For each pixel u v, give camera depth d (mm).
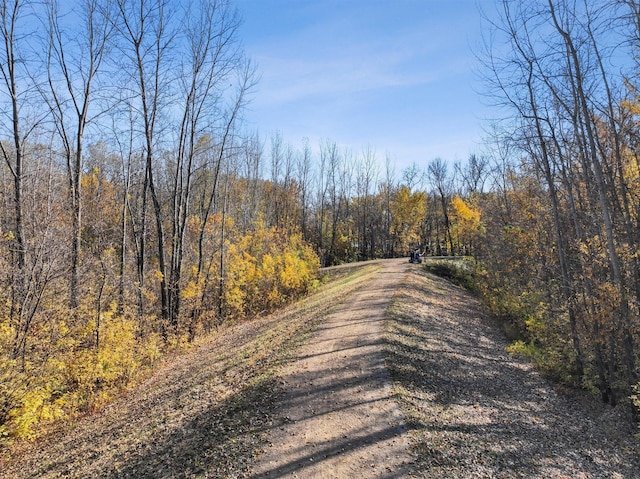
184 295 20125
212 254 24031
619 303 10719
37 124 13562
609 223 10641
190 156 20938
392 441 7094
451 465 6605
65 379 11680
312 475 6160
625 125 11625
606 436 9836
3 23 12852
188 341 19328
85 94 15773
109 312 13516
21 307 10430
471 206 45500
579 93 11055
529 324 16734
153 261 27375
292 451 6867
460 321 20172
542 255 17578
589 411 11445
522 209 20922
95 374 12125
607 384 11859
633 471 8094
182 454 7230
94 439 9203
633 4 9336
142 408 10703
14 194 12656
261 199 54688
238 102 29078
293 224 56156
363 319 16344
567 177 13922
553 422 10102
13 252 11609
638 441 9656
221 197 38188
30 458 9008
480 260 31297
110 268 14734
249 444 7195
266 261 28250
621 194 12289
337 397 8930
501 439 8195
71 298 12258
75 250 13258
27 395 9695
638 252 10914
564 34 11188
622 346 11797
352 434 7340
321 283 35438
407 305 19594
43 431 10438
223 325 23250
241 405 8953
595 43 11219
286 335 15375
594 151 10734
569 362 13492
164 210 29375
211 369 12836
